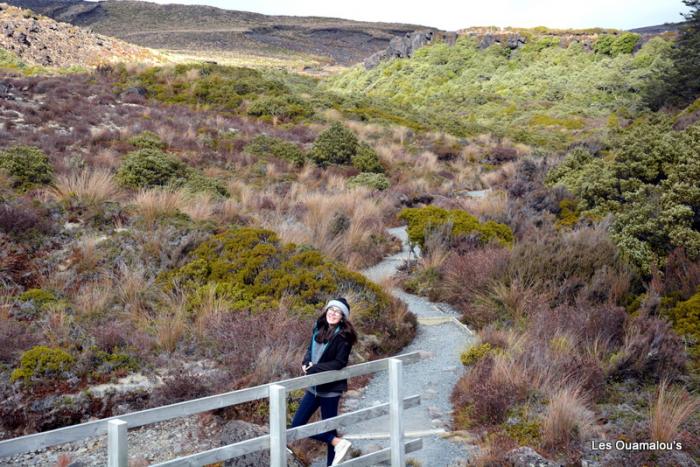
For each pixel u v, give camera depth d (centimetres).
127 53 7756
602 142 2125
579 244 1042
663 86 4406
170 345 761
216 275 957
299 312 870
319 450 598
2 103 2444
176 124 2625
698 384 685
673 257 986
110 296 873
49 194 1223
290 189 1892
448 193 2170
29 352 659
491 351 775
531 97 7612
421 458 565
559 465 510
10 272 912
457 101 7712
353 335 495
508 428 591
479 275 1068
